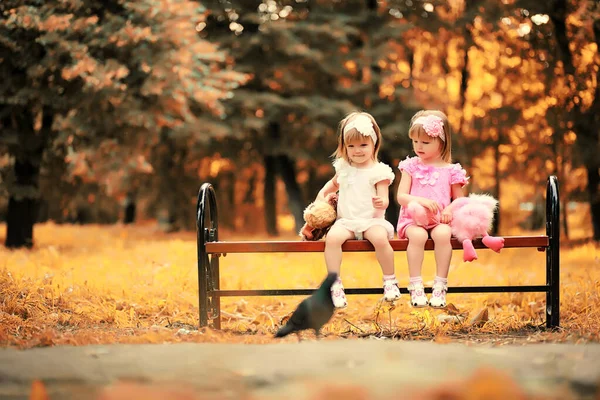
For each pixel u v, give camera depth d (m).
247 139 28.17
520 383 2.85
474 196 6.04
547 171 25.73
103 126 17.42
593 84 21.86
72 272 9.60
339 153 6.34
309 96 27.11
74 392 2.86
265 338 4.95
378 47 26.41
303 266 11.99
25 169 18.03
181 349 3.84
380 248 5.75
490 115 25.11
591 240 22.58
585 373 3.05
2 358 3.61
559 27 22.47
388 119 26.45
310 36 26.44
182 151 29.89
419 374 2.95
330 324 6.82
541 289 6.02
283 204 45.06
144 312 7.55
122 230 30.73
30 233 18.05
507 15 24.28
